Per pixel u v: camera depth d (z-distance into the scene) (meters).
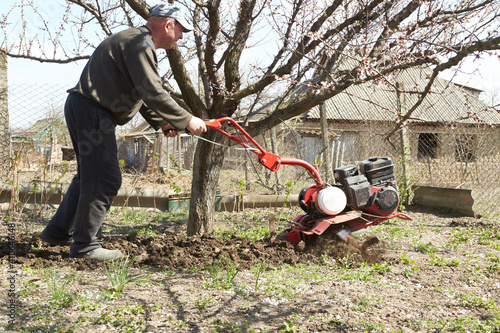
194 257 4.20
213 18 4.67
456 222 6.85
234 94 5.22
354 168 4.77
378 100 15.30
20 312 2.79
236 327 2.66
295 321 2.76
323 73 5.07
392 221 6.96
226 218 7.30
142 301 3.08
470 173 9.01
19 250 4.40
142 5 4.81
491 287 3.56
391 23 4.82
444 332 2.62
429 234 6.08
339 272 3.92
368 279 3.70
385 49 4.83
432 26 4.94
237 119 6.28
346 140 10.20
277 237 5.52
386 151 9.17
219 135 5.42
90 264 3.91
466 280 3.74
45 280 3.41
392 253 4.80
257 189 9.77
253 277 3.71
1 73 7.61
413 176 8.80
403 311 2.97
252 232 5.92
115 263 3.95
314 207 4.77
